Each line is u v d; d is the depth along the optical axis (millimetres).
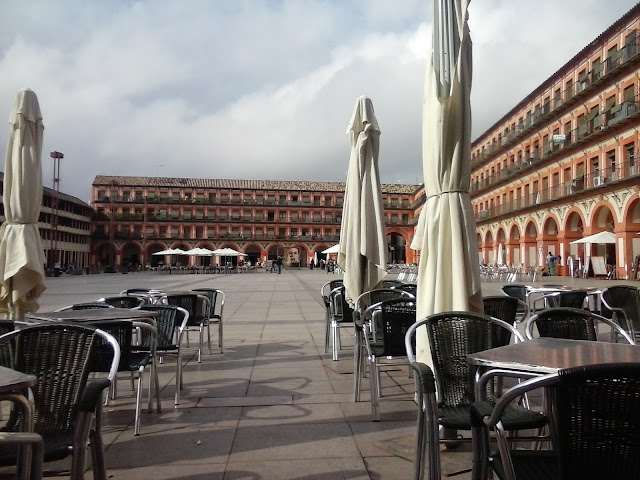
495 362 2457
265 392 5121
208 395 5031
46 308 14031
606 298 6281
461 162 3789
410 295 6172
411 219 87688
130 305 6379
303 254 88250
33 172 5742
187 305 6824
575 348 2811
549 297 6734
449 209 3801
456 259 3678
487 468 2391
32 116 5793
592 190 30266
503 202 48094
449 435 3566
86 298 18000
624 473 1777
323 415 4363
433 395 2594
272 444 3693
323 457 3445
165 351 5109
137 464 3346
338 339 7164
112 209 80062
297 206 85688
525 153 43469
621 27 29531
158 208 81500
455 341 3346
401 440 3699
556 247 38031
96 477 2691
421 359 3828
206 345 7910
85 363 2828
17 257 5465
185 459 3430
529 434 3775
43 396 2809
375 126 6719
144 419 4297
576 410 1795
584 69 33844
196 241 82188
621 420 1772
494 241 49500
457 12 3783
